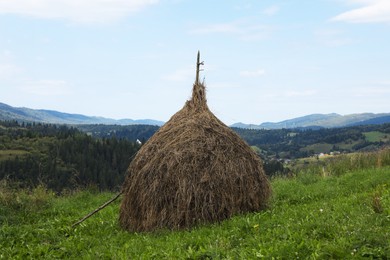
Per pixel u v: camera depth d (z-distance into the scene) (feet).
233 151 36.04
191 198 33.06
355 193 41.42
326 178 57.41
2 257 29.30
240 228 29.58
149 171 34.45
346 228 24.64
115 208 45.62
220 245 25.16
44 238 34.17
